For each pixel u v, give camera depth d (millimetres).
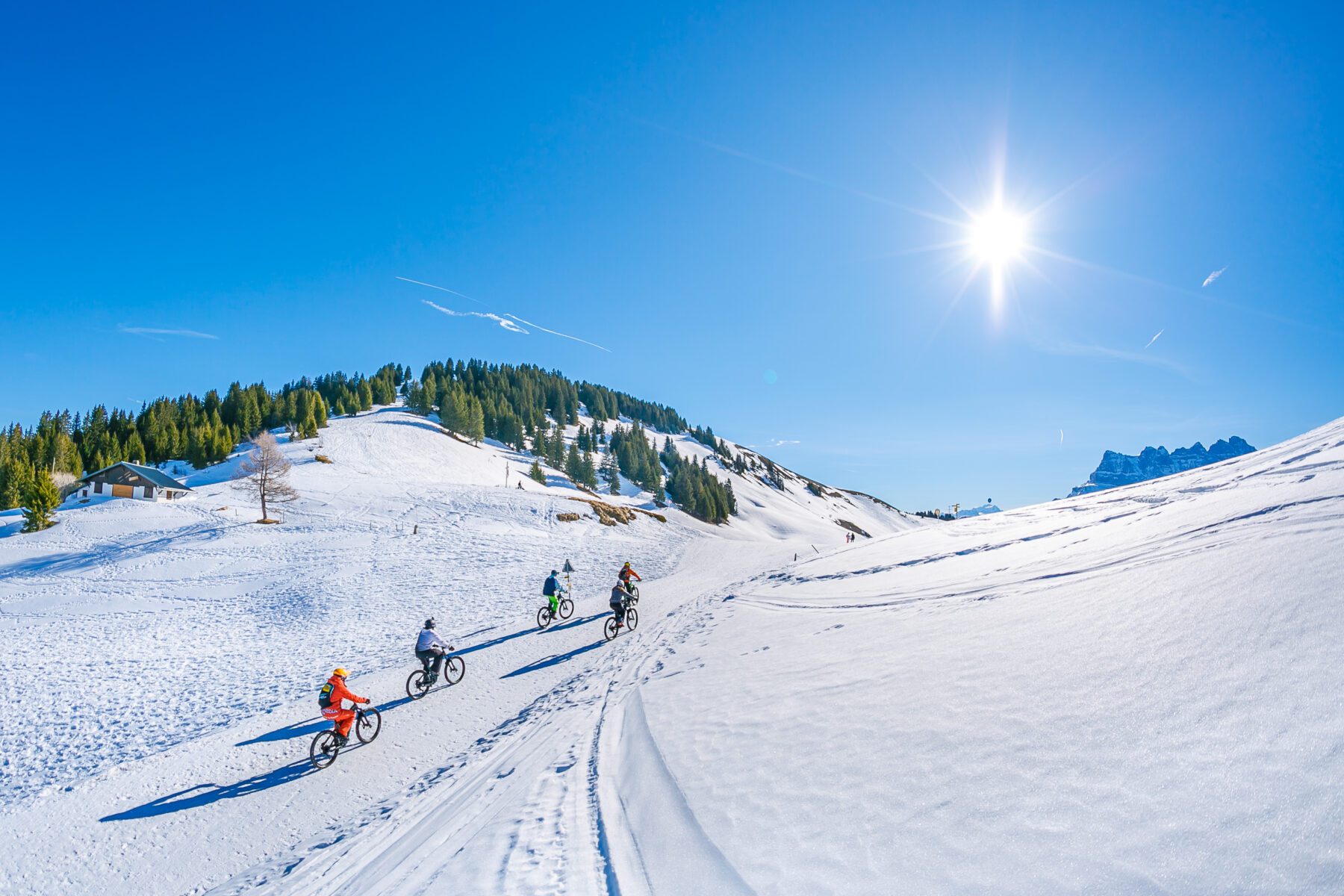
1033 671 6570
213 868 7906
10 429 88250
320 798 9672
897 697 7113
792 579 21984
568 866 5254
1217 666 5156
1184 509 12055
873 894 3859
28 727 13758
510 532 48625
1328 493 8656
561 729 10070
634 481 133000
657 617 22438
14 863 8312
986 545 16875
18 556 37219
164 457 89938
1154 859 3363
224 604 26969
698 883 4574
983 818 4281
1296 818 3246
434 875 5668
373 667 18016
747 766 6441
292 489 49719
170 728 13578
